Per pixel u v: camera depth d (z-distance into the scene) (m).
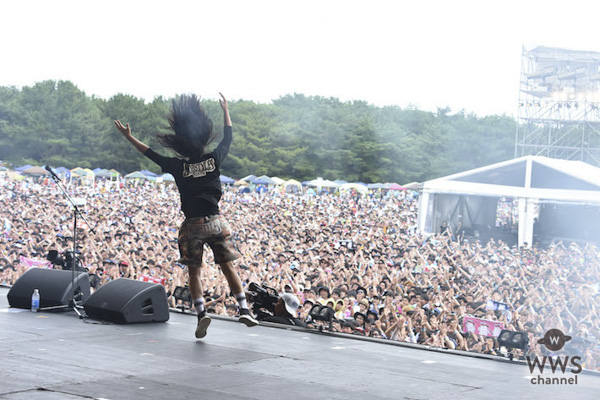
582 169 33.91
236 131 89.19
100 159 91.44
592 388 4.24
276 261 18.28
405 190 69.94
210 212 5.22
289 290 13.09
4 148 89.50
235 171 88.00
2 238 21.89
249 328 6.20
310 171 88.69
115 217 30.36
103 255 17.58
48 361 4.44
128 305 6.08
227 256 5.33
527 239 31.03
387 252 21.39
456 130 95.50
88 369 4.26
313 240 24.48
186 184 5.19
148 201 46.09
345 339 5.84
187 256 5.21
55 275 6.91
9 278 15.37
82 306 6.69
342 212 42.34
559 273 18.22
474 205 38.44
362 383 4.17
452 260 19.48
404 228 33.84
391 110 104.12
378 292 14.05
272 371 4.42
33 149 89.75
